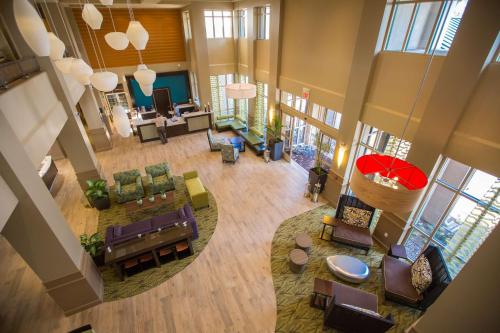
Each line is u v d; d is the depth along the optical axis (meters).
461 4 3.62
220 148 9.82
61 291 4.24
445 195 4.82
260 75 9.91
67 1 8.45
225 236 6.07
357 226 5.71
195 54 11.41
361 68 5.20
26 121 4.10
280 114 9.09
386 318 3.67
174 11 12.24
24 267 5.39
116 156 10.02
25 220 3.54
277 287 4.89
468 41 3.40
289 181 8.20
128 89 13.05
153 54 12.77
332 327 4.12
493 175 3.46
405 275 4.59
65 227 4.25
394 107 4.79
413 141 4.45
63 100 6.38
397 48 4.61
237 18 11.05
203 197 6.81
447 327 3.19
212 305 4.59
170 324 4.31
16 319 4.42
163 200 6.73
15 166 3.30
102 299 4.71
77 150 7.04
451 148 3.93
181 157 9.88
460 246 4.39
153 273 5.19
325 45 6.17
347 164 6.28
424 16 4.05
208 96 12.27
